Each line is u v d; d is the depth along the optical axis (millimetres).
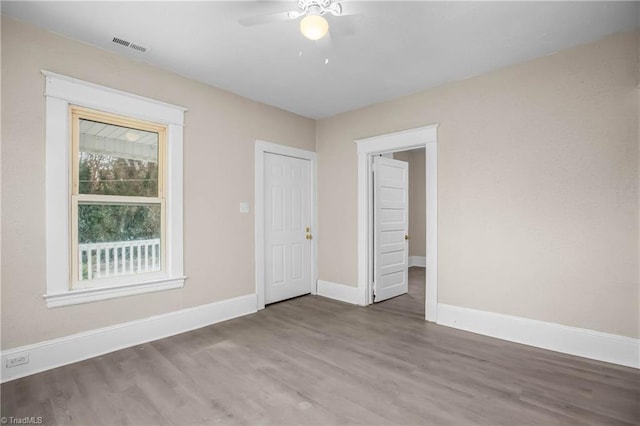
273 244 4152
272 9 2186
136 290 2867
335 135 4422
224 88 3516
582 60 2615
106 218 2777
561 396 2041
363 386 2174
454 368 2422
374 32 2436
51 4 2111
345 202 4309
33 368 2334
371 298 4180
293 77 3240
